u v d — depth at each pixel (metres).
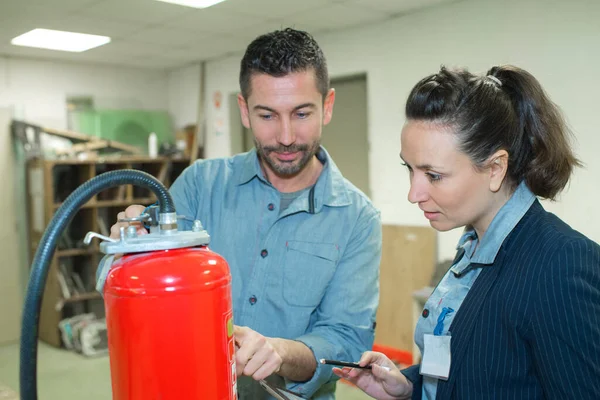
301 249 1.17
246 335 0.82
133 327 0.59
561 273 0.66
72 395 3.36
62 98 4.82
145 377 0.59
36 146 4.52
